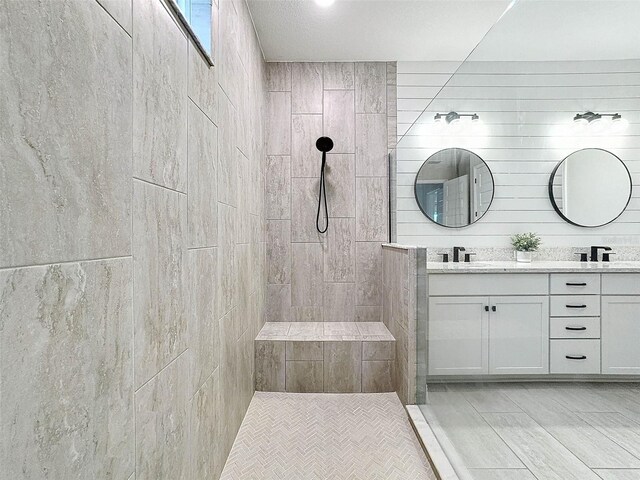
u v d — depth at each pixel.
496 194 1.30
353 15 2.55
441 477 1.57
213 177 1.52
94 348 0.69
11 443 0.50
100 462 0.71
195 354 1.29
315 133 3.23
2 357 0.49
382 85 3.23
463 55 3.12
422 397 2.24
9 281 0.50
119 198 0.79
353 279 3.23
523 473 1.13
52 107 0.59
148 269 0.93
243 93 2.17
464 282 1.63
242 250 2.15
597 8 0.78
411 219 2.64
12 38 0.51
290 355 2.64
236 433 1.98
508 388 1.21
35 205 0.55
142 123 0.90
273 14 2.50
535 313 1.04
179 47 1.14
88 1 0.68
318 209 3.22
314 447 1.89
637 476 0.70
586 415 0.82
